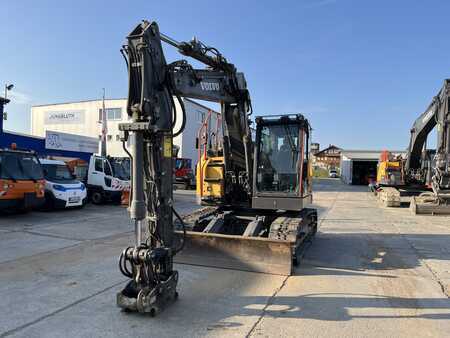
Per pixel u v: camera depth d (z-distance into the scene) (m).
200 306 4.59
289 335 3.85
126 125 4.16
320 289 5.31
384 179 18.92
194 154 34.72
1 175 10.97
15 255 7.09
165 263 4.55
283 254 5.94
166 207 4.73
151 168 4.50
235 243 6.19
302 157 6.89
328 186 38.41
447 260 7.14
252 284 5.46
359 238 9.45
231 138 7.44
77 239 8.67
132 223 11.16
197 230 7.05
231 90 6.73
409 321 4.26
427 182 17.69
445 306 4.74
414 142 17.33
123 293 4.35
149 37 4.28
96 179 15.99
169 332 3.88
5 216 12.12
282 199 6.90
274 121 7.09
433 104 14.42
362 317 4.34
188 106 33.16
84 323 4.07
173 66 4.75
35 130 42.69
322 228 11.09
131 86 4.25
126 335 3.80
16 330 3.90
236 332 3.89
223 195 7.54
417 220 12.87
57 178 14.02
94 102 39.41
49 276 5.78
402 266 6.67
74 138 23.95
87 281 5.53
